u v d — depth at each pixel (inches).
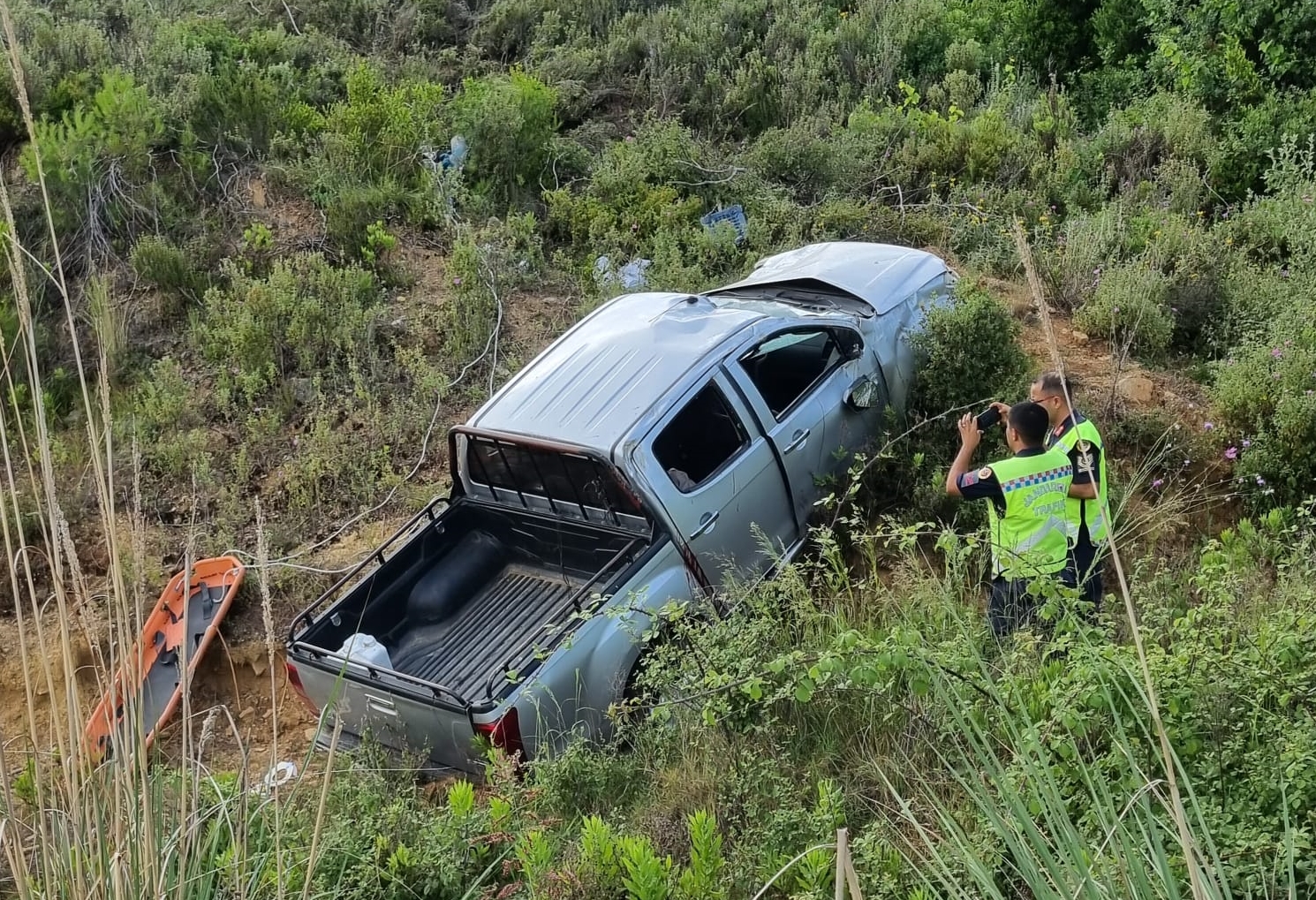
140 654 96.7
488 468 242.7
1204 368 307.9
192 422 335.6
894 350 279.6
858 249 313.9
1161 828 119.8
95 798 96.8
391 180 418.9
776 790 157.5
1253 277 334.3
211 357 353.4
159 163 410.6
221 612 268.5
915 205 417.7
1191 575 195.5
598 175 426.6
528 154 441.1
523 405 237.6
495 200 430.6
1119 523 238.4
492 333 360.8
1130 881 98.6
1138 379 299.9
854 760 164.9
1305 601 154.9
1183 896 106.3
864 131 457.7
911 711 156.3
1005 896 121.2
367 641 214.5
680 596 222.5
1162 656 137.3
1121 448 277.4
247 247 392.2
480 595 246.1
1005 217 396.8
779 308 275.1
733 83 502.0
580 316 363.6
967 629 154.3
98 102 401.1
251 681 271.4
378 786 185.5
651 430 223.1
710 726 171.6
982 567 205.0
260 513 93.7
